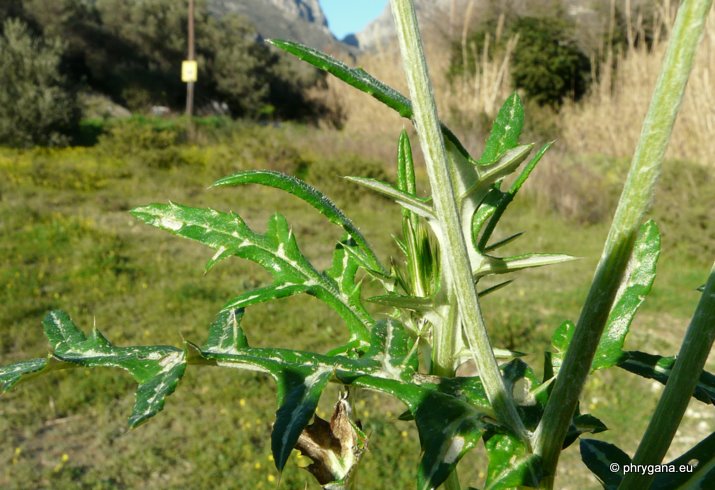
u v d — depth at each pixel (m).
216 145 14.84
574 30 18.55
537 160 0.78
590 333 0.53
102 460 4.18
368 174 11.41
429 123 0.54
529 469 0.55
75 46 26.05
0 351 5.48
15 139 13.45
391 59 18.45
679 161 9.19
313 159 13.57
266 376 5.29
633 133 13.80
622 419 4.65
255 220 9.88
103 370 5.28
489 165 0.66
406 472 4.06
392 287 0.80
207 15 29.84
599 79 18.58
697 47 0.46
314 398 0.60
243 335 0.70
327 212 0.81
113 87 26.39
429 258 0.77
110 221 9.41
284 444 0.56
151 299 6.64
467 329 0.58
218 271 7.64
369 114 18.23
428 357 0.75
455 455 0.57
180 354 0.66
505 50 18.33
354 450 0.76
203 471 4.07
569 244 9.22
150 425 4.61
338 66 0.62
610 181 11.14
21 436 4.40
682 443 4.47
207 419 4.68
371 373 0.65
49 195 10.42
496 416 0.58
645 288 0.76
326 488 0.75
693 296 7.02
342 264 0.85
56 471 4.02
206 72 27.86
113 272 7.22
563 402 0.55
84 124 15.78
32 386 5.01
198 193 11.32
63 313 0.75
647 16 18.19
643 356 0.79
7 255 7.57
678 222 8.25
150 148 13.41
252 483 3.98
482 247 0.76
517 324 5.99
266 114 29.16
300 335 5.99
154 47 28.03
